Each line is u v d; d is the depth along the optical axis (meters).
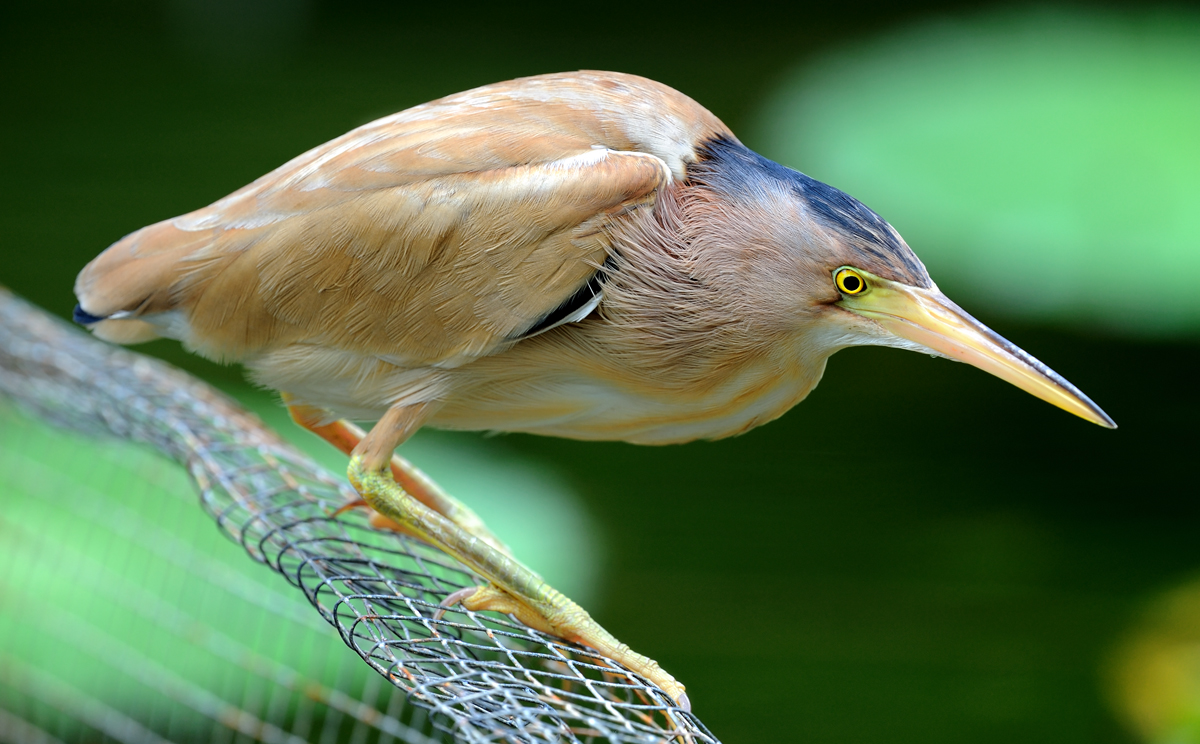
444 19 17.62
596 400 4.62
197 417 5.42
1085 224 9.52
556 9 17.98
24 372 6.26
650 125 4.54
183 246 4.49
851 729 6.38
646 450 9.14
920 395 9.76
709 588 7.48
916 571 7.62
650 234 4.32
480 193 4.23
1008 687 6.70
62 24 17.17
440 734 5.66
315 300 4.36
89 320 4.60
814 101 12.71
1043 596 7.35
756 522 8.15
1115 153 10.30
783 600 7.37
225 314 4.46
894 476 8.66
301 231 4.32
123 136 13.08
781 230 4.39
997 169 10.38
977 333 4.31
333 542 4.71
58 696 6.67
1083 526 8.01
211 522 7.54
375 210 4.27
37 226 10.88
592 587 7.40
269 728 6.43
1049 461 8.79
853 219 4.39
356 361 4.44
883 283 4.36
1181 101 11.23
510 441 9.30
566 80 4.68
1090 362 9.84
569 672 4.31
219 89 14.64
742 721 6.41
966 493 8.44
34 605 6.99
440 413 4.69
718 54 15.94
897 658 6.89
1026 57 12.96
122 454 7.81
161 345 9.77
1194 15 14.80
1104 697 6.62
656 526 8.14
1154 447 8.86
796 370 4.64
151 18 17.55
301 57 15.92
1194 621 7.04
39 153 12.55
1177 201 9.77
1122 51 12.93
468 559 4.32
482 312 4.27
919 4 17.23
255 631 6.84
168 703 6.68
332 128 13.33
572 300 4.29
